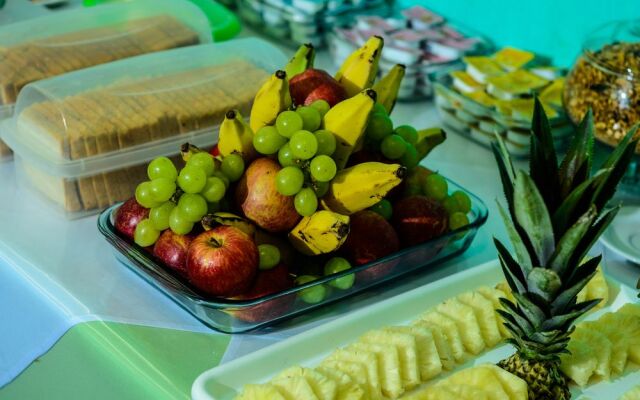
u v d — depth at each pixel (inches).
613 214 44.8
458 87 72.9
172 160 64.2
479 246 61.0
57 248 60.2
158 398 51.5
